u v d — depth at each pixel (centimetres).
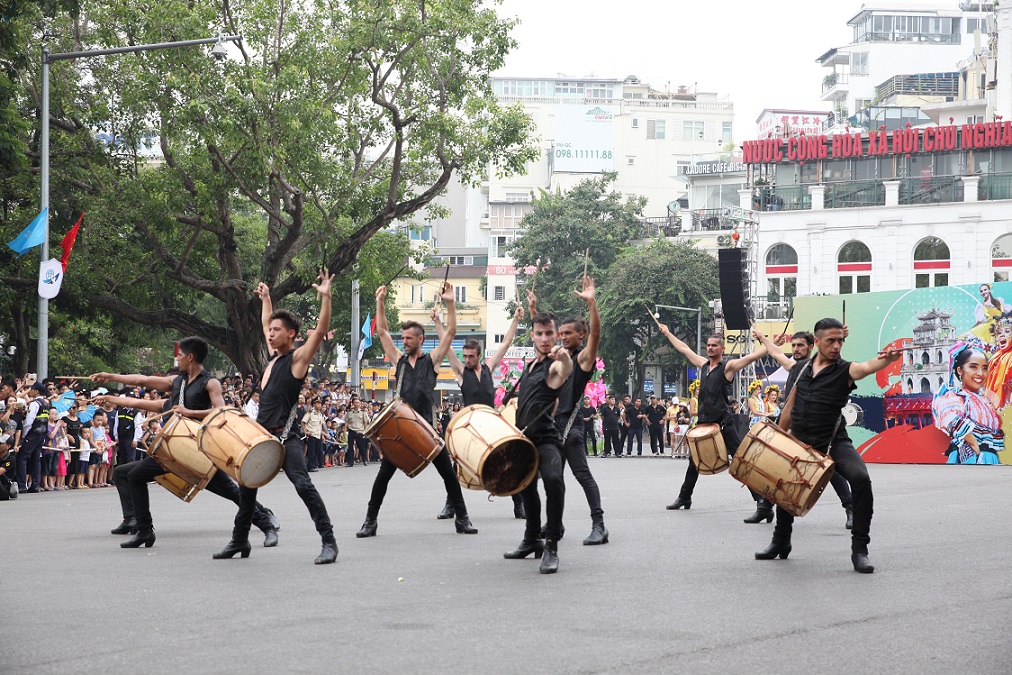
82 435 2088
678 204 7662
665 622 675
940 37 8412
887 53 8338
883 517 1341
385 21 2977
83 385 3047
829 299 3216
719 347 1402
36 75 2980
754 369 3691
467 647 606
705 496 1719
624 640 623
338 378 7650
